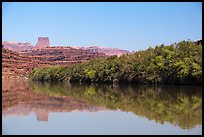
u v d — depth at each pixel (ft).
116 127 90.33
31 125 93.45
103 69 338.54
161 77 261.44
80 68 408.46
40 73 567.59
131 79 292.61
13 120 101.91
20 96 198.39
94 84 339.16
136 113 116.88
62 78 476.54
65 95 203.00
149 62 276.41
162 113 115.44
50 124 95.04
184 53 251.19
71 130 86.48
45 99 176.86
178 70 241.55
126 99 167.53
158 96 175.83
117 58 340.39
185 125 91.66
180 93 186.70
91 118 106.11
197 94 178.60
